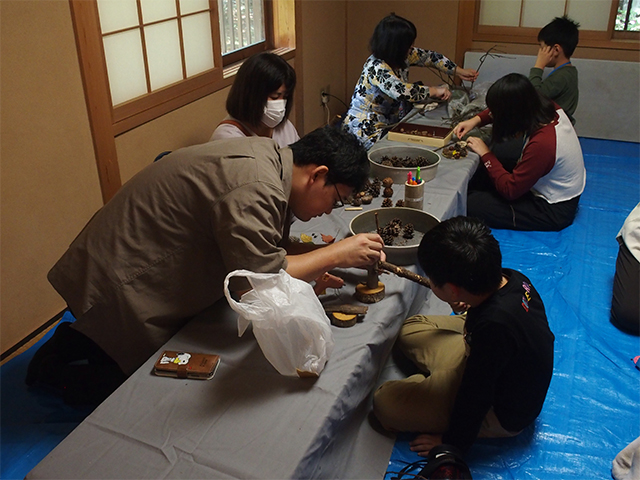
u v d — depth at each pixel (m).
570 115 3.67
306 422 1.21
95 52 2.44
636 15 4.30
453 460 1.43
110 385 1.76
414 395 1.66
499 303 1.43
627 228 2.26
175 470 1.10
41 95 2.23
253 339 1.47
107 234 1.49
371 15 5.12
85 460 1.12
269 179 1.40
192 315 1.59
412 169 2.44
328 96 5.11
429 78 5.11
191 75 3.25
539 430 1.78
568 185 2.93
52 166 2.33
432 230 1.44
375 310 1.61
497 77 4.78
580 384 1.98
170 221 1.45
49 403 1.91
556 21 3.56
